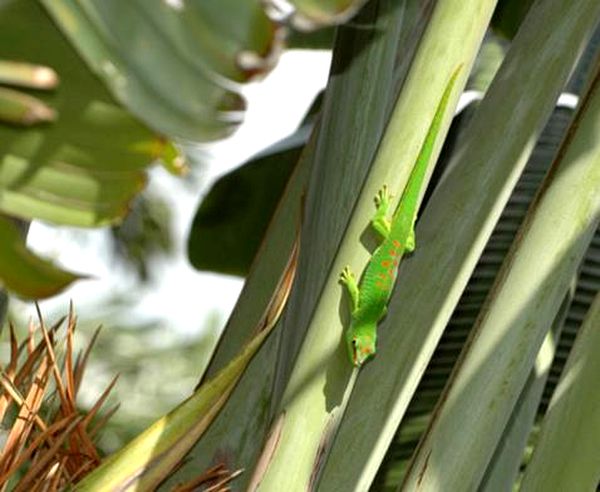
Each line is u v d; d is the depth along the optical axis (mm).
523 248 2930
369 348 2869
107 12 2547
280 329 3068
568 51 2977
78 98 2611
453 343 3369
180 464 2969
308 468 2865
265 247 3154
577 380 2922
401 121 2896
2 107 2564
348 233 2906
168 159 2672
